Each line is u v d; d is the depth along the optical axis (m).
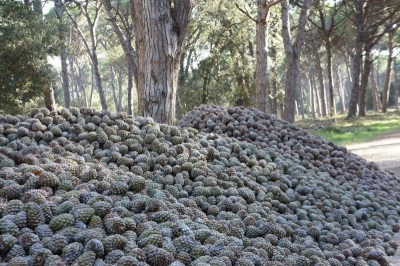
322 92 22.20
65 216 2.14
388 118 18.47
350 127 14.35
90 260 1.89
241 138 4.43
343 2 18.22
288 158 4.14
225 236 2.37
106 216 2.23
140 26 4.83
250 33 14.79
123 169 3.00
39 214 2.14
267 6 8.73
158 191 2.66
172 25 4.73
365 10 17.81
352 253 2.70
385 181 4.64
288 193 3.37
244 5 12.29
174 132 3.64
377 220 3.51
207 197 2.90
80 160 2.90
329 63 20.05
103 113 3.69
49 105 13.35
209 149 3.49
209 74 16.44
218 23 14.47
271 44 14.05
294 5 16.86
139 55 4.90
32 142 3.18
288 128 5.03
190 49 16.47
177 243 2.16
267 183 3.41
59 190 2.43
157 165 3.10
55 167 2.62
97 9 13.70
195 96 16.56
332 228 3.01
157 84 4.68
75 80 27.86
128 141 3.33
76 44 22.73
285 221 2.88
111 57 19.80
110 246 2.02
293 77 9.54
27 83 12.09
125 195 2.54
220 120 4.70
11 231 2.02
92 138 3.33
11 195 2.32
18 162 2.79
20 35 11.41
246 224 2.65
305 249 2.54
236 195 2.99
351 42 22.27
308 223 2.99
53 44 12.52
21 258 1.84
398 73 41.66
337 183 3.96
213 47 15.84
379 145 9.15
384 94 24.25
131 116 3.78
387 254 2.94
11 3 11.79
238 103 19.28
